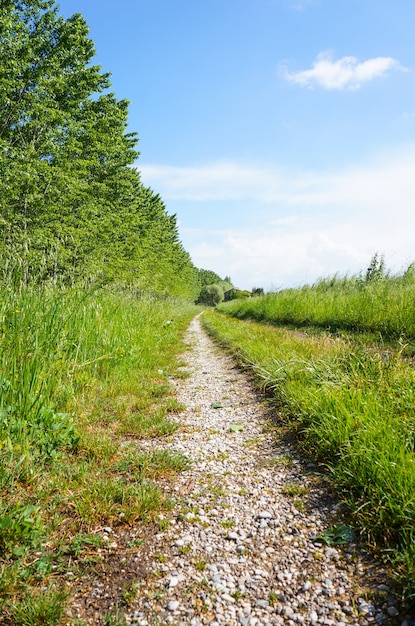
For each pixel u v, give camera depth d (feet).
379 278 47.70
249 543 9.53
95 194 68.49
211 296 384.27
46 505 10.49
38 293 21.12
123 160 77.36
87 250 60.70
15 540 8.92
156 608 7.61
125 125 79.36
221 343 45.52
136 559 9.00
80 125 57.98
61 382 18.04
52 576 8.35
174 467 13.38
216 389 24.41
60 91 56.24
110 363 24.20
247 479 12.66
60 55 59.31
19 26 49.67
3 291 18.90
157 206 138.31
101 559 8.91
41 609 7.22
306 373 19.84
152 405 20.22
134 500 11.06
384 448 10.84
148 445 15.28
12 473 10.78
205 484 12.39
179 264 181.98
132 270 86.07
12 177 43.34
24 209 46.55
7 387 13.71
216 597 7.88
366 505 9.95
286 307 54.29
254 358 28.48
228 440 15.94
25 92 50.57
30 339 16.14
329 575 8.31
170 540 9.69
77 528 9.85
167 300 120.88
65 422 14.53
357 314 37.47
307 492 11.52
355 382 15.89
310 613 7.40
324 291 55.72
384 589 7.73
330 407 14.46
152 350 34.45
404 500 9.11
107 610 7.57
